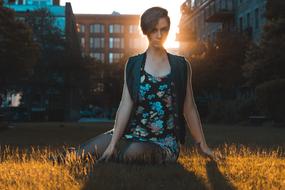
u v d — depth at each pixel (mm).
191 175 4508
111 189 3799
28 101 55844
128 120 5387
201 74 46375
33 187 3871
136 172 4609
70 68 52969
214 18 55344
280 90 28391
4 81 34031
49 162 5500
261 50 30766
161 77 5355
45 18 52969
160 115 5344
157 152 5211
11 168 5082
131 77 5391
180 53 67250
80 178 4277
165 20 5375
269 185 3988
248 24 48812
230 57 44250
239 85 44781
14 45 28641
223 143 11359
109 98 73562
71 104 60219
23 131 20047
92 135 16219
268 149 8930
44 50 52250
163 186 3941
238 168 5023
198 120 5621
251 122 32875
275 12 30859
